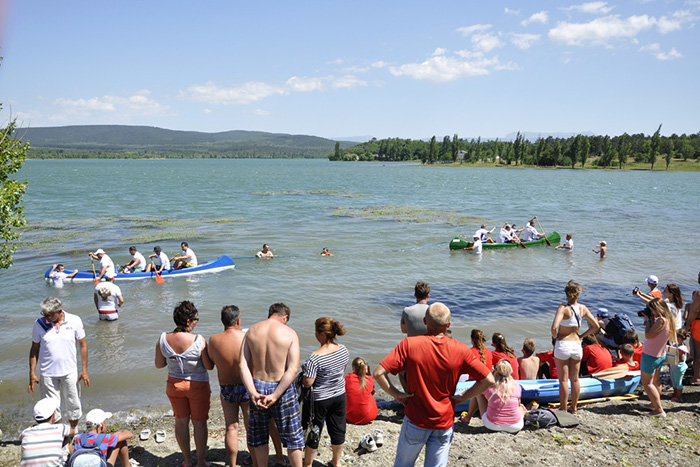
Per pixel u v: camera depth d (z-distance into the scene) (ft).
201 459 18.58
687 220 127.95
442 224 115.65
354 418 23.91
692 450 20.25
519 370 27.25
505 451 20.16
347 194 205.36
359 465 19.20
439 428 13.73
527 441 21.12
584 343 28.14
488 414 22.33
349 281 61.77
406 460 14.10
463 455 19.83
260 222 116.47
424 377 13.58
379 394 30.40
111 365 35.14
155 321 45.62
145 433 22.66
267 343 16.31
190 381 17.99
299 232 101.40
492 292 56.80
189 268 65.41
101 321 45.34
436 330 13.89
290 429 16.70
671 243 92.43
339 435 18.21
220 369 17.72
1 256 33.22
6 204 30.96
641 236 101.14
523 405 24.43
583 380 26.12
